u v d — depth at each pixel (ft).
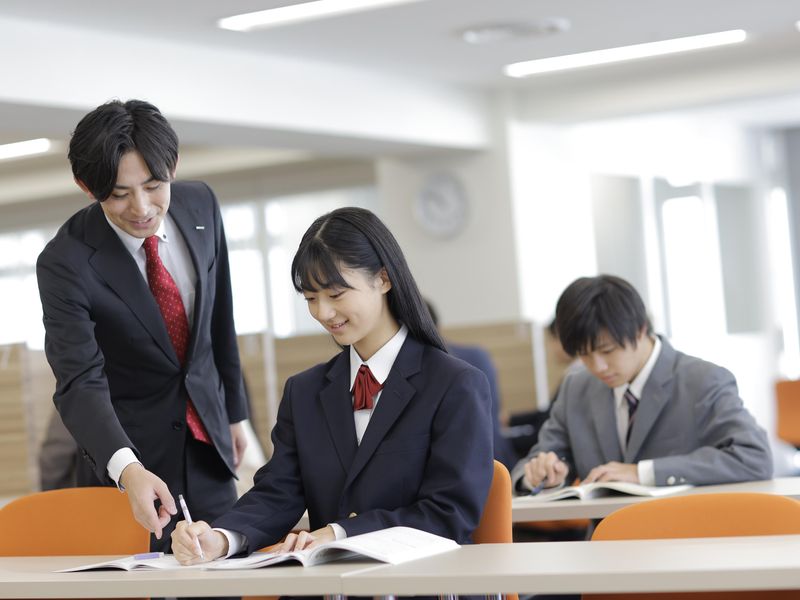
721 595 7.72
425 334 8.63
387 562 7.00
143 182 9.41
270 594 6.80
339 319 8.27
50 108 19.48
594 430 12.14
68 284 9.94
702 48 25.05
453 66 25.17
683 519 7.93
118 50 20.30
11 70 18.71
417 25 21.40
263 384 22.08
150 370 10.47
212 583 6.97
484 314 28.63
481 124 28.07
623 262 32.40
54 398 9.76
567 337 11.46
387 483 8.29
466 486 8.10
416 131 26.23
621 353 11.41
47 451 14.73
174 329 10.62
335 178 32.48
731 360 37.17
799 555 6.34
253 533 8.21
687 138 35.73
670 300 34.50
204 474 10.82
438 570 6.61
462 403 8.32
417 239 29.50
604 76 27.45
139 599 8.07
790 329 40.32
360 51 23.15
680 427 11.59
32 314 35.86
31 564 8.70
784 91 26.22
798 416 22.90
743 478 11.02
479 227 28.60
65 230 10.32
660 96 27.17
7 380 18.52
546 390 25.18
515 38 22.86
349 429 8.60
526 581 6.30
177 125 22.11
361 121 24.84
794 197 40.63
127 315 10.20
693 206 35.91
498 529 8.55
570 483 12.39
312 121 23.75
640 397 11.78
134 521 9.54
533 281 28.55
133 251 10.41
